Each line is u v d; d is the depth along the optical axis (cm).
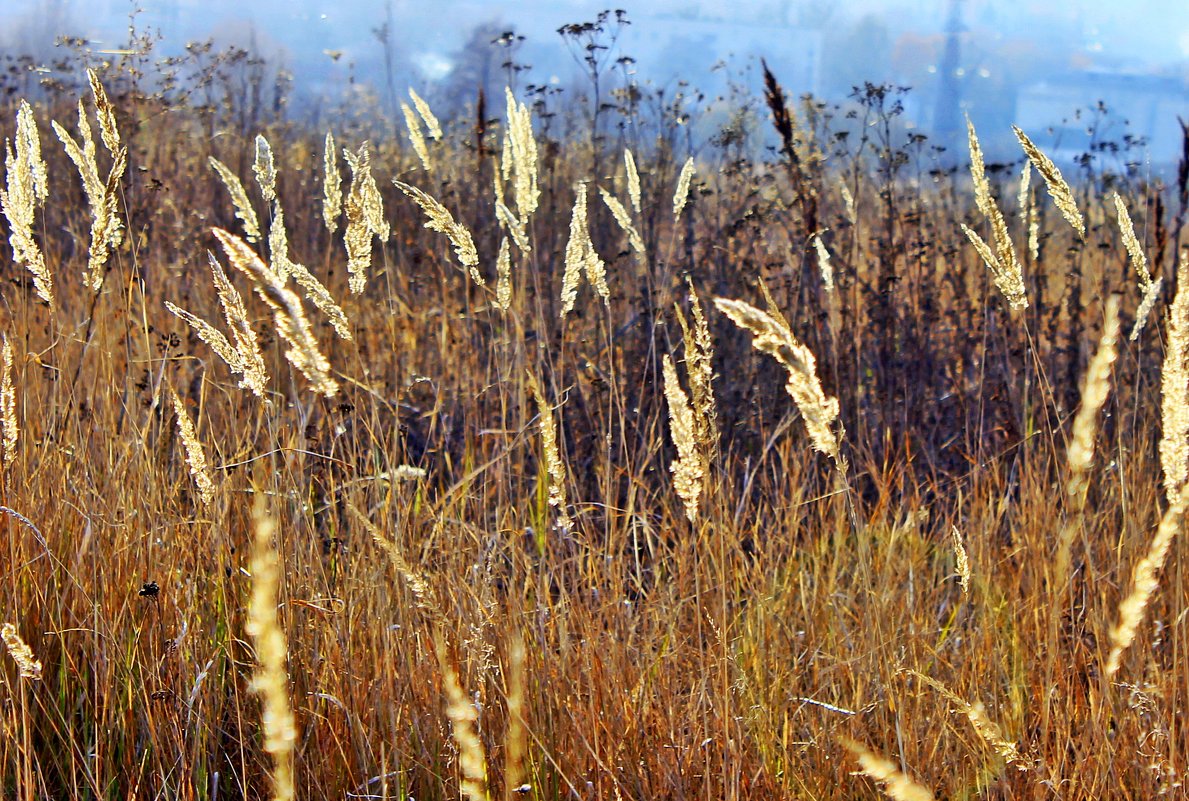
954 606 359
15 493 305
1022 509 358
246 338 272
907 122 673
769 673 288
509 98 365
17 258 327
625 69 579
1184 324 219
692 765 261
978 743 263
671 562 354
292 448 307
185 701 270
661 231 593
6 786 256
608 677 277
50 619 286
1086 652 303
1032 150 294
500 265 369
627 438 451
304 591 294
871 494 448
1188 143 439
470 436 424
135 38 568
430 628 289
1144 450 379
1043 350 504
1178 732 275
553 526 360
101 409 359
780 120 486
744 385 485
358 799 257
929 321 507
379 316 516
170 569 295
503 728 260
